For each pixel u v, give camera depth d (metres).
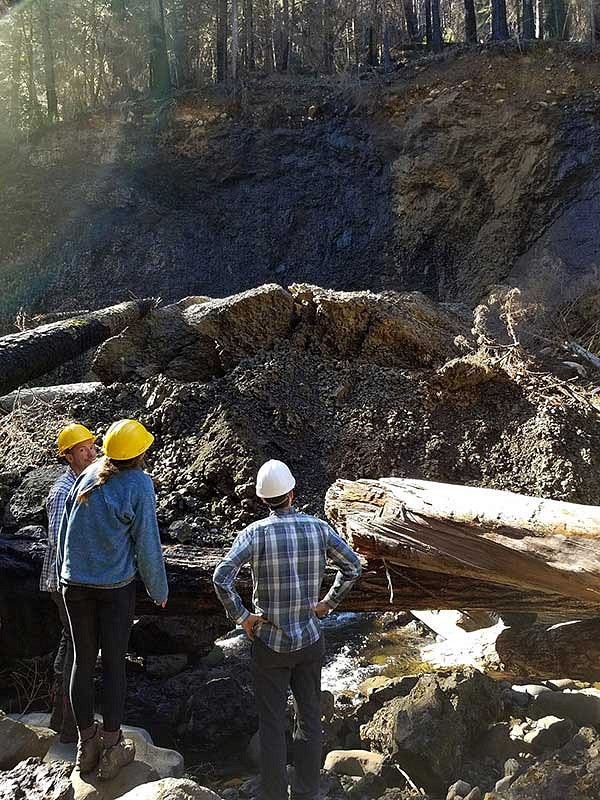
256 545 3.25
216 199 22.62
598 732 3.92
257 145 22.89
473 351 8.79
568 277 15.30
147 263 22.03
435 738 3.68
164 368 8.86
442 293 19.47
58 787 3.23
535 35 26.78
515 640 4.59
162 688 5.21
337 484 5.18
